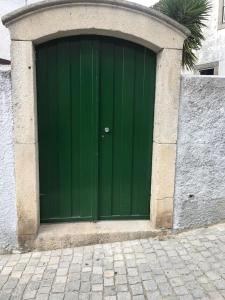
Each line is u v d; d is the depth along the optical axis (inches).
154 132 138.4
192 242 134.8
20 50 117.0
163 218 139.1
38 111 131.0
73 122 134.2
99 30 121.6
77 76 131.1
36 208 128.0
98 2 117.5
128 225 141.6
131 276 112.0
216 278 110.3
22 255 127.5
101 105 135.5
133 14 121.4
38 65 127.6
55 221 140.2
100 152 138.8
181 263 119.5
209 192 144.2
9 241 128.0
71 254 127.1
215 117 138.1
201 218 145.5
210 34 339.6
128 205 145.0
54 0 114.3
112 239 135.1
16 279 111.1
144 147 141.4
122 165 141.4
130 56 133.6
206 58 348.8
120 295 102.3
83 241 132.9
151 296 101.6
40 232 132.3
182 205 140.9
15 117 121.0
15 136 122.0
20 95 119.9
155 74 136.3
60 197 138.9
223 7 325.4
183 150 136.7
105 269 116.5
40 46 126.4
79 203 140.9
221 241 135.0
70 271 115.6
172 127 133.0
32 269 117.2
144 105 138.3
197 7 190.9
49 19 116.9
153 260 121.8
